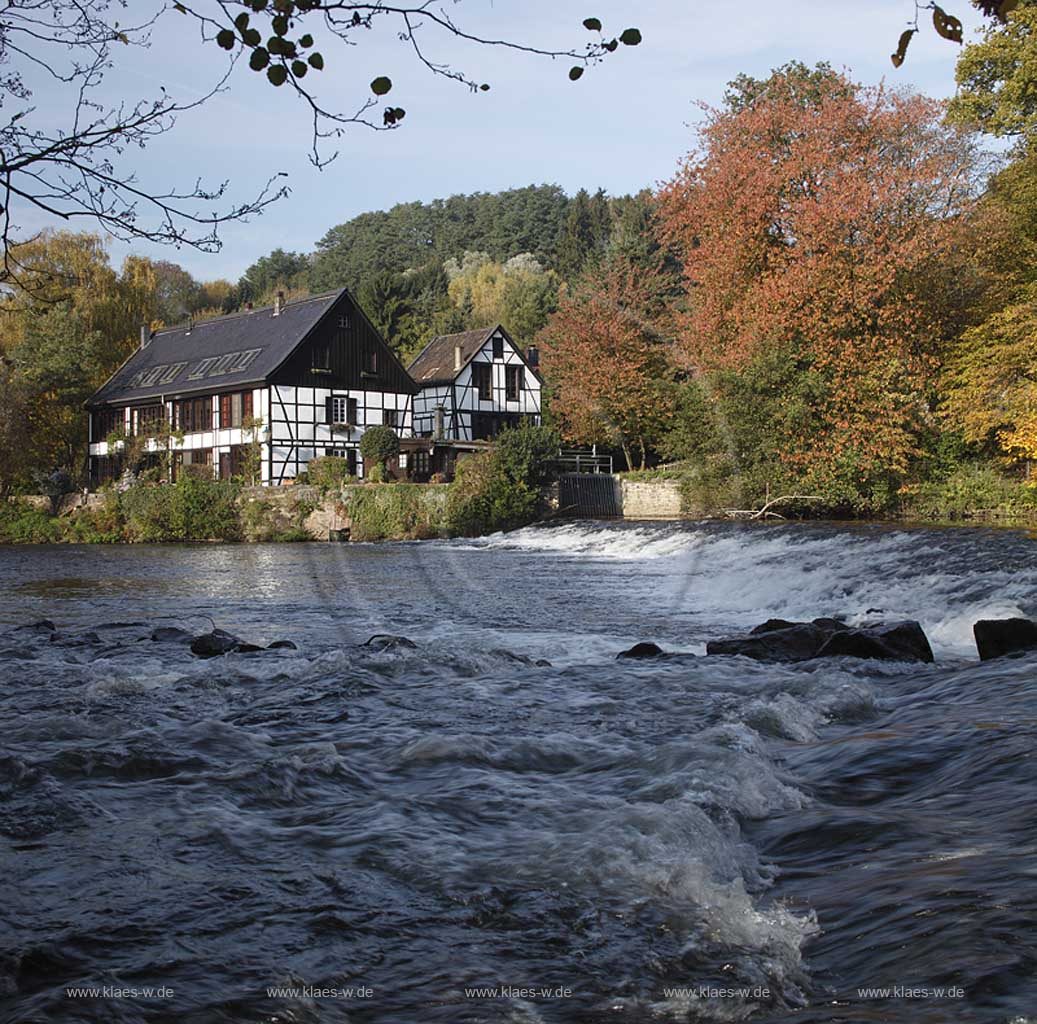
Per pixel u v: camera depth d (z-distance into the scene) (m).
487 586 15.82
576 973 2.44
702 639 10.37
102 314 53.69
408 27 2.83
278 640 10.48
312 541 33.41
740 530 22.70
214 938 2.69
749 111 33.34
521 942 2.64
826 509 29.11
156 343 51.81
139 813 3.93
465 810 3.94
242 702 6.51
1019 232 30.22
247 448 41.78
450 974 2.45
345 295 43.53
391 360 44.91
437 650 8.42
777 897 2.87
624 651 8.70
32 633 10.76
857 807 3.70
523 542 23.45
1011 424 28.53
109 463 47.22
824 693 6.29
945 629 10.63
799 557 18.02
